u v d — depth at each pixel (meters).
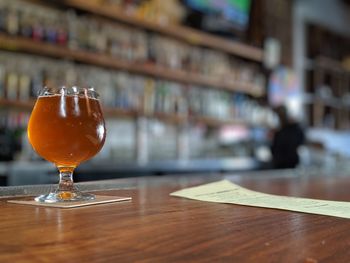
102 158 3.77
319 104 6.29
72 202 0.62
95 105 0.67
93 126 0.65
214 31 4.50
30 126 0.65
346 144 7.05
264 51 5.08
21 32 2.90
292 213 0.56
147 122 4.13
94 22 3.46
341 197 0.80
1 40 2.72
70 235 0.40
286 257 0.33
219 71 4.54
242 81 4.82
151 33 3.93
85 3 3.18
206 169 3.69
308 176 1.50
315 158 5.23
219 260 0.32
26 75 3.01
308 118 6.22
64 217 0.51
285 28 5.68
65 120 0.63
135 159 4.04
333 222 0.49
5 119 2.91
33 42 2.88
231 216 0.53
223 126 4.96
